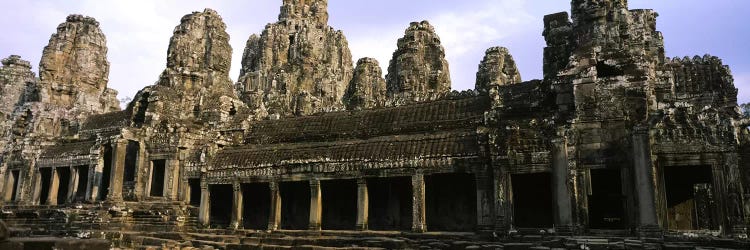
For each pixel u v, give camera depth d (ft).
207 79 167.63
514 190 104.99
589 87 90.89
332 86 272.92
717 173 79.05
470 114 113.60
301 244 89.86
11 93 234.99
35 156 167.84
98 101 197.67
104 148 149.79
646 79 87.92
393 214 115.96
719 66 122.31
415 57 171.22
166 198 134.00
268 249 81.25
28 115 180.55
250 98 224.12
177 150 136.67
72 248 44.83
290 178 113.29
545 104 102.27
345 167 107.45
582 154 87.81
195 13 174.50
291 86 256.93
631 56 90.84
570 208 84.69
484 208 93.30
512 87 112.88
